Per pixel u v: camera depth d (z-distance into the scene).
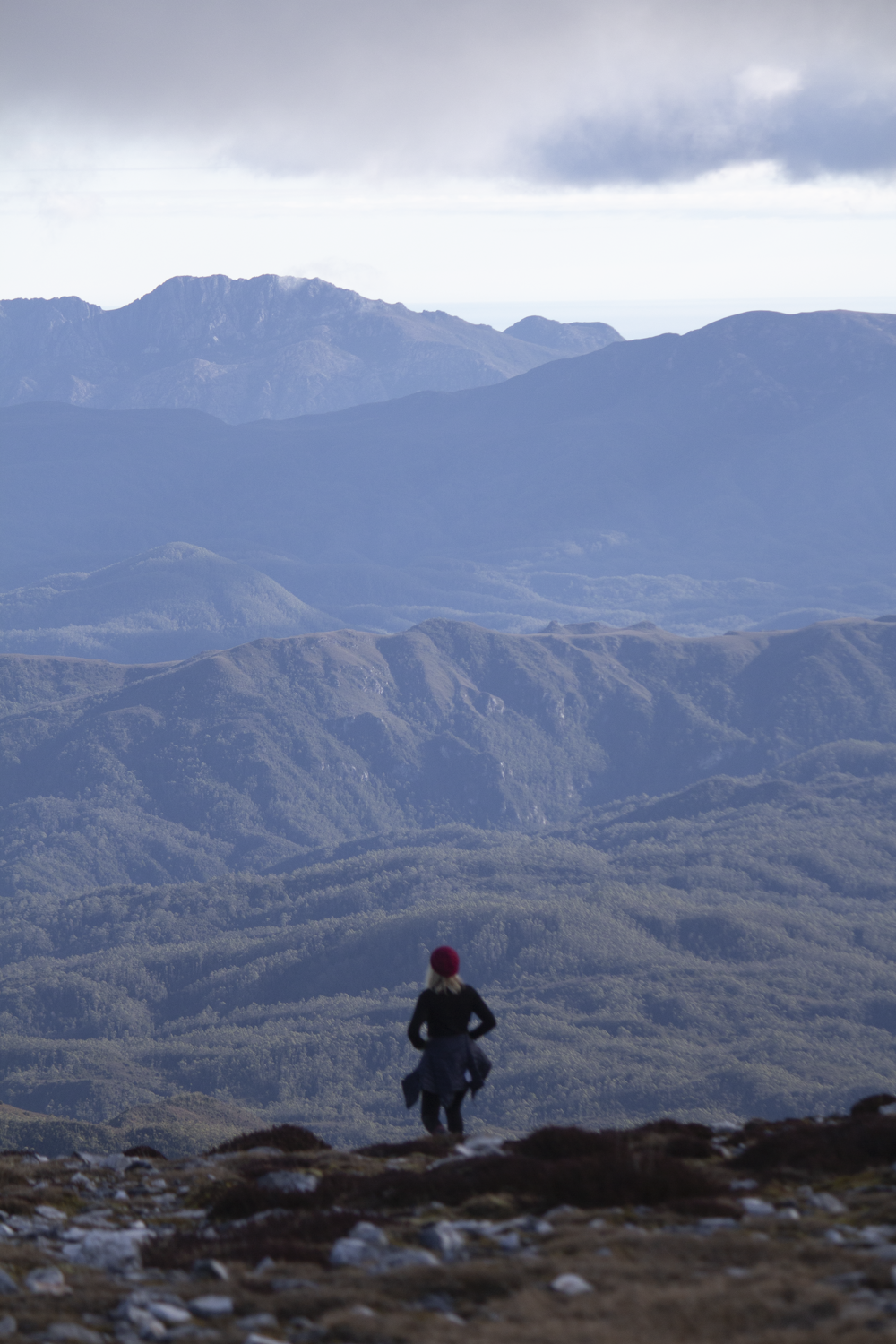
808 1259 12.12
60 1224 18.73
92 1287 13.45
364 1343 10.71
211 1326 11.59
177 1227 18.56
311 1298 12.09
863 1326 9.61
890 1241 12.88
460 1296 12.11
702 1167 19.08
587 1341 10.00
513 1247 13.93
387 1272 12.86
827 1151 18.61
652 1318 10.46
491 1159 18.02
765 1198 16.28
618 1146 18.02
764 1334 9.74
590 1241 13.43
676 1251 12.80
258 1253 14.61
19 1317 11.99
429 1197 17.38
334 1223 15.89
